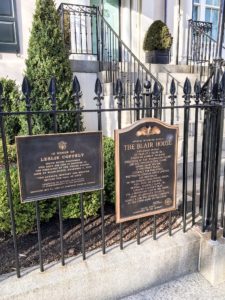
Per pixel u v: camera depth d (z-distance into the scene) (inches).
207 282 84.3
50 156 67.2
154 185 80.5
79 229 89.8
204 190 88.0
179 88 179.3
